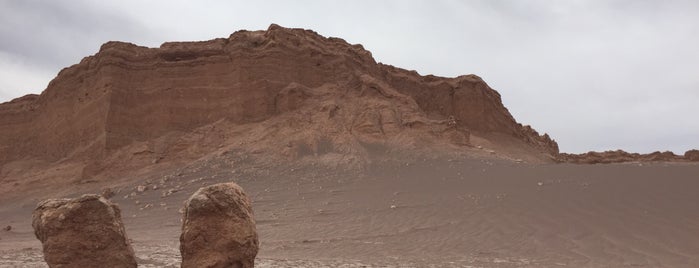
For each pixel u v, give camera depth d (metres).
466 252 18.09
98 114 42.97
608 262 15.78
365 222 23.59
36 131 50.81
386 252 18.44
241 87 42.62
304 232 22.42
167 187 33.47
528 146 60.28
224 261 8.45
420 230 21.61
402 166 34.53
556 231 19.73
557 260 16.36
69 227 8.62
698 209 20.38
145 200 31.39
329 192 29.95
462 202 25.11
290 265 14.76
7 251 18.55
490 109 60.53
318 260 16.44
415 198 27.00
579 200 23.09
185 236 8.55
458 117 57.94
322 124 39.88
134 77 44.28
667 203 21.53
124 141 41.59
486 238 19.78
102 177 38.03
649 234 18.38
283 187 31.56
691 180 24.67
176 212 28.33
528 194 24.95
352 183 31.53
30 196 38.41
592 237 18.72
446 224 22.16
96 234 8.74
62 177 40.19
